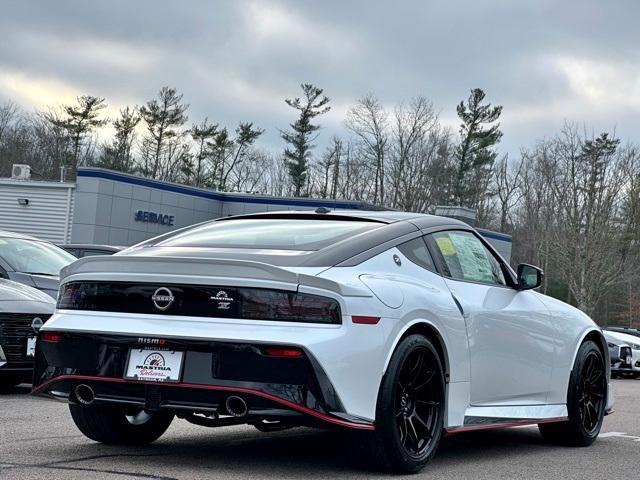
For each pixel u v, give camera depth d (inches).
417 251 197.5
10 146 2618.1
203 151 2812.5
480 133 2507.4
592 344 259.6
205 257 176.6
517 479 188.5
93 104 2736.2
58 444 205.2
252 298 163.2
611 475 201.6
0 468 170.1
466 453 226.4
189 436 231.1
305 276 163.8
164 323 166.9
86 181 1192.8
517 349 222.7
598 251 2112.5
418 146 2434.8
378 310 171.0
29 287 327.6
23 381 324.5
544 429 255.0
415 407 183.2
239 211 1373.0
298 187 2564.0
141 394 168.6
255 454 201.5
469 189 2519.7
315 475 174.9
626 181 2279.8
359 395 165.6
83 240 1186.0
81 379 172.9
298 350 158.4
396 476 177.9
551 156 2630.4
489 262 227.5
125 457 189.5
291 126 2571.4
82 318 175.2
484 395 210.2
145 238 1258.6
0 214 1266.0
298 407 159.2
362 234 188.7
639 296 2393.0
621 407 405.1
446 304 193.9
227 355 161.5
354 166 2497.5
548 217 2476.6
